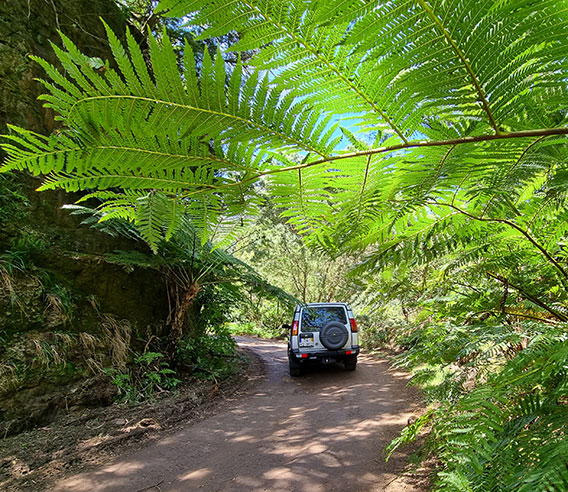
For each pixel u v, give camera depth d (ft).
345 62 1.84
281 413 14.93
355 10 1.57
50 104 1.86
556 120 2.59
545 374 2.47
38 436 11.57
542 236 4.19
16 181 15.31
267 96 2.01
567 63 1.76
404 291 6.15
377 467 9.36
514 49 1.71
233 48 1.80
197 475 9.68
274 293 20.16
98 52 19.51
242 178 2.58
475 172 2.80
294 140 2.22
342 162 2.54
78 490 8.99
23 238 14.74
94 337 15.51
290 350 22.58
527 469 2.32
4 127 15.12
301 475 9.37
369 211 3.16
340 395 17.15
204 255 18.13
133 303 18.72
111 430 12.50
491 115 2.01
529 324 4.24
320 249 3.98
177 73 1.87
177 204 2.84
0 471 9.57
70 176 2.29
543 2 1.52
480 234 4.38
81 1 19.15
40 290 14.11
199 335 23.49
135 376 16.46
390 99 2.02
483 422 2.46
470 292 5.81
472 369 5.74
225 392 18.39
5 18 15.85
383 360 24.44
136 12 22.26
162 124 2.02
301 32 1.72
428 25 1.64
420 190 2.78
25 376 12.50
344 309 23.26
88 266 16.80
